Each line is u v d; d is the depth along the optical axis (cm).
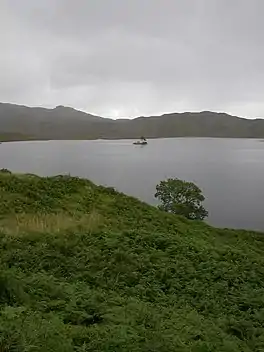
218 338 1112
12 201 2223
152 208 2911
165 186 4691
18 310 952
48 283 1243
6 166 14088
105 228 2092
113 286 1429
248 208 8088
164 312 1234
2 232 1741
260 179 12169
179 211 4519
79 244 1775
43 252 1595
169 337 988
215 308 1416
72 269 1506
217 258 2014
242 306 1491
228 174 13362
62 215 2184
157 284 1540
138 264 1659
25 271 1390
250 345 1174
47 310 1046
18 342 762
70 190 2730
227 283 1680
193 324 1188
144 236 2031
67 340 841
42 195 2478
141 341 911
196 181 11625
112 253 1716
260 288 1717
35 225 1903
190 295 1507
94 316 1053
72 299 1149
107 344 852
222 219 7200
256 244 3019
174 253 1914
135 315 1100
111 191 2972
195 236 2558
